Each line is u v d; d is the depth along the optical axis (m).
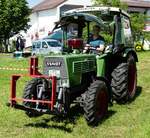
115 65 10.34
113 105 9.97
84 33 10.01
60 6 41.88
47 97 8.28
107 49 9.68
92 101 8.12
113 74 9.89
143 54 26.55
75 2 42.19
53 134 7.60
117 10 9.85
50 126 8.18
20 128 8.10
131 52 10.86
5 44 38.25
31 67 8.28
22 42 35.34
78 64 8.50
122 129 8.00
